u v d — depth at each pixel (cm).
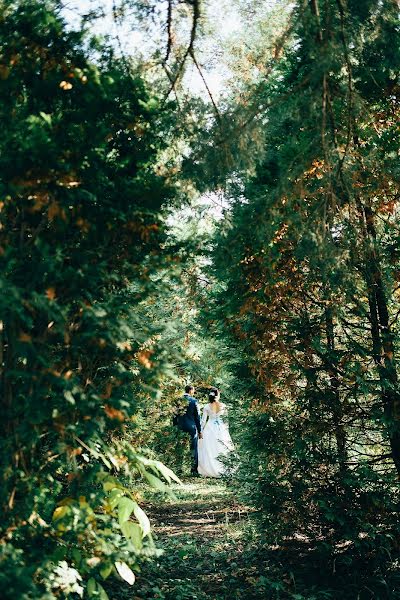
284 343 624
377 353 618
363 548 589
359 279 576
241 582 602
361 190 555
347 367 619
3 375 357
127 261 396
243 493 711
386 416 598
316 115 458
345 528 587
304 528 650
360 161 552
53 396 370
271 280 587
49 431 373
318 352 620
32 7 368
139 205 391
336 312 587
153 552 388
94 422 356
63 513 367
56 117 359
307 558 659
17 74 365
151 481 426
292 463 645
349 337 634
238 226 533
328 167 486
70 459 396
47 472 386
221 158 453
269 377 641
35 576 341
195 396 1333
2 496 336
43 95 369
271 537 654
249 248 575
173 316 657
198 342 877
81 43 385
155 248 408
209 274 627
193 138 464
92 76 366
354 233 538
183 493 1094
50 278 341
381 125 609
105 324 352
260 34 521
